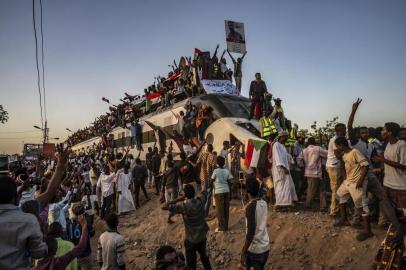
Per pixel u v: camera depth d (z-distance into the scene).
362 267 5.77
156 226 10.67
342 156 6.79
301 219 7.88
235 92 15.22
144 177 13.75
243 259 4.79
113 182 12.98
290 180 8.55
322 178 8.45
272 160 8.80
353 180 6.35
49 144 14.57
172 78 19.11
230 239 8.16
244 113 12.67
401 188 5.85
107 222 5.52
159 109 18.17
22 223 2.74
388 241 4.41
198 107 13.63
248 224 4.73
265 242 4.80
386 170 6.14
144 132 18.77
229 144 11.11
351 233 6.68
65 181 7.70
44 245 2.87
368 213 6.27
